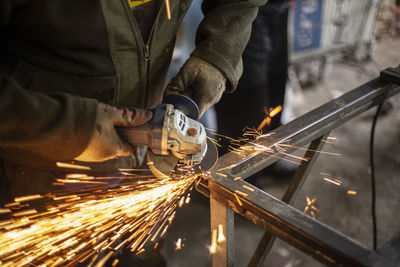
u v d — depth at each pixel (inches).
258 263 66.2
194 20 139.4
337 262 37.9
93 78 57.3
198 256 104.8
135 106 65.3
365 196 119.7
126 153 53.8
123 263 79.9
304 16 163.6
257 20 107.6
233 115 121.9
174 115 49.1
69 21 51.0
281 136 54.6
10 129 44.4
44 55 54.9
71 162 62.7
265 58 113.3
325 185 124.1
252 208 43.6
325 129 60.5
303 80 182.4
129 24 54.8
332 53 180.2
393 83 64.6
